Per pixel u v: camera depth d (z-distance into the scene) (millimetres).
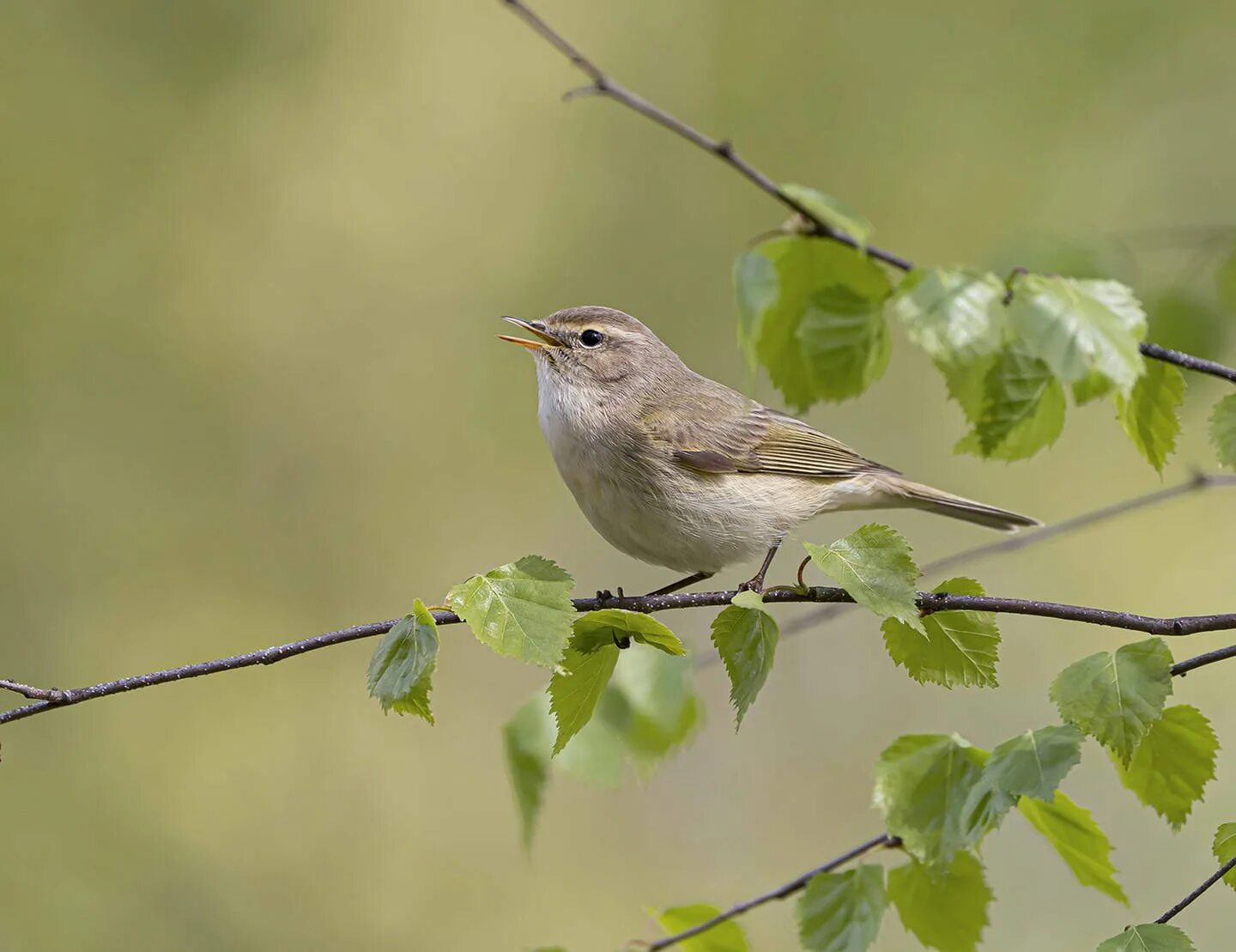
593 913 13312
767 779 13867
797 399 7234
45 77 14977
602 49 15438
